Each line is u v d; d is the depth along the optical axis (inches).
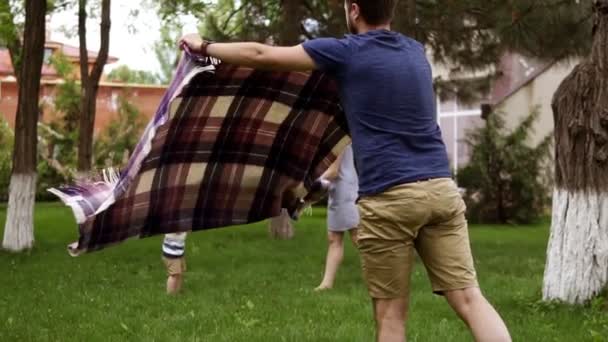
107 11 826.8
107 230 172.4
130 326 249.3
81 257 458.9
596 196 271.6
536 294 295.1
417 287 332.5
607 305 264.2
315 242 546.0
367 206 152.9
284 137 184.4
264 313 269.4
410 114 150.4
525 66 921.5
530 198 765.3
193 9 620.4
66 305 291.3
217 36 648.4
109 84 1430.9
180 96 173.2
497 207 772.0
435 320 257.1
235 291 323.6
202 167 182.1
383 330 159.8
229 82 174.7
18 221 493.0
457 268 154.9
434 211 150.6
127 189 161.2
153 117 159.9
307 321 254.5
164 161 178.5
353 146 154.1
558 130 280.4
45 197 1135.6
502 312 273.9
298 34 580.7
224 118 179.6
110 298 306.0
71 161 1169.4
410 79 150.8
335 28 607.2
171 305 287.0
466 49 578.2
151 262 438.9
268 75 174.9
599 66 270.1
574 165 275.1
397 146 149.6
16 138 496.1
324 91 177.9
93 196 167.3
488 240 586.2
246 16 660.7
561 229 279.3
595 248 271.0
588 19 487.5
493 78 655.1
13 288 340.5
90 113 837.8
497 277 370.3
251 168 185.9
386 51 151.6
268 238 569.9
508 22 494.3
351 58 150.3
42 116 1259.8
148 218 177.5
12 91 1457.9
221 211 185.2
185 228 182.4
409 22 438.3
